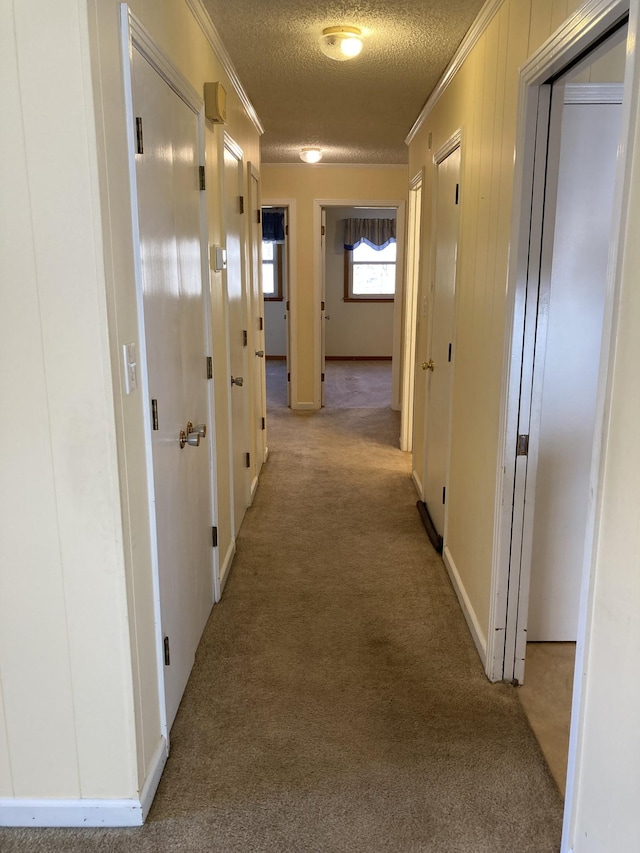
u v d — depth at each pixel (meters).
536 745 1.98
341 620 2.71
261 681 2.29
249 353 3.96
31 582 1.54
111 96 1.42
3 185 1.35
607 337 1.29
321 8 2.43
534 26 1.82
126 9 1.47
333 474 4.69
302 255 6.55
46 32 1.28
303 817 1.70
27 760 1.64
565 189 2.21
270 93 3.62
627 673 1.26
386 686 2.27
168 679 1.96
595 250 2.24
